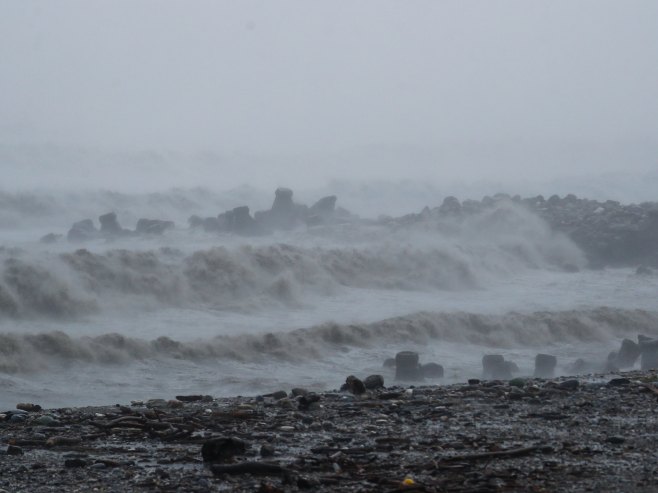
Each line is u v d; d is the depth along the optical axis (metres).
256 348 37.66
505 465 13.14
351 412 18.42
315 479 12.22
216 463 13.65
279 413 18.53
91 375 32.50
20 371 31.98
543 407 18.78
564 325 47.12
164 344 36.00
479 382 23.72
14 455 14.55
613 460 13.43
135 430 16.67
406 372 32.88
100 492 12.07
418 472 12.82
